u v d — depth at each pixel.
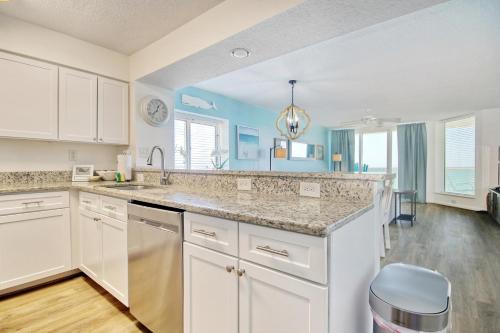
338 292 0.90
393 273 1.14
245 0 1.66
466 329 1.61
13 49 2.01
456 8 1.94
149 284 1.45
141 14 1.97
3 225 1.86
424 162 6.88
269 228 0.94
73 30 2.21
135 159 2.64
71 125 2.32
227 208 1.11
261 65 3.06
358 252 1.11
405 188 7.11
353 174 1.32
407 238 3.56
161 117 2.82
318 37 1.75
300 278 0.87
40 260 2.03
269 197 1.48
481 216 5.09
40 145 2.40
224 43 1.84
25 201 1.96
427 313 0.84
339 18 1.52
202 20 1.94
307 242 0.85
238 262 1.03
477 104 5.02
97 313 1.73
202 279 1.17
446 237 3.61
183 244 1.25
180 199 1.38
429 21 2.11
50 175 2.44
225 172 1.84
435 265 2.63
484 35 2.34
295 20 1.55
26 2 1.82
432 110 5.59
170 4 1.84
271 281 0.93
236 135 4.68
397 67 3.12
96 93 2.48
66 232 2.17
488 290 2.12
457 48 2.61
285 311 0.90
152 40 2.36
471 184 5.94
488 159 5.45
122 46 2.50
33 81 2.12
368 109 5.49
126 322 1.64
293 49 1.93
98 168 2.77
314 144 7.56
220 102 4.35
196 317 1.21
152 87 2.79
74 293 1.98
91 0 1.80
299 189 1.50
